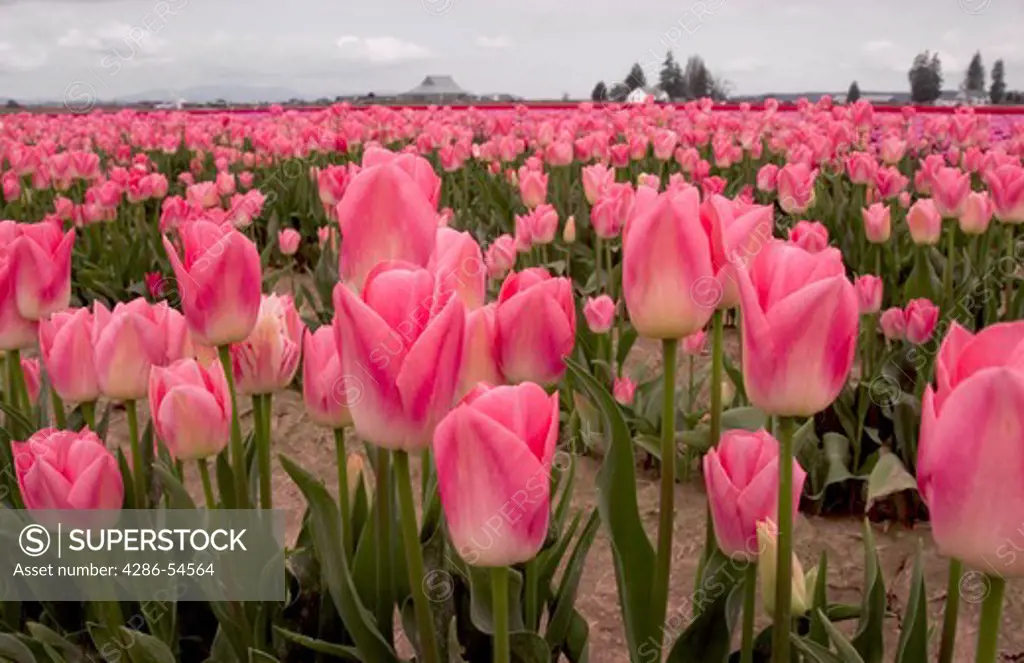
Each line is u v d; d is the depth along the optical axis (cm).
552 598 223
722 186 646
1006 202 519
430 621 163
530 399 132
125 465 246
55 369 217
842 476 387
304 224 899
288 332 223
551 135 975
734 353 583
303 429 515
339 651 197
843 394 420
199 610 248
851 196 809
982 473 107
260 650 197
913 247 663
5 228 274
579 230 730
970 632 313
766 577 168
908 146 1045
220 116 1473
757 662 198
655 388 439
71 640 244
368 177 162
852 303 137
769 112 1077
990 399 104
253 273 189
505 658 147
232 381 202
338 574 190
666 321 162
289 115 1423
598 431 401
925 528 391
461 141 868
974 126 948
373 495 207
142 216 779
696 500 417
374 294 135
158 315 225
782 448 151
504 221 791
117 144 1343
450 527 134
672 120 1152
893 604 338
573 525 215
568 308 182
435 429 130
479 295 174
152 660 200
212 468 457
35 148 871
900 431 398
